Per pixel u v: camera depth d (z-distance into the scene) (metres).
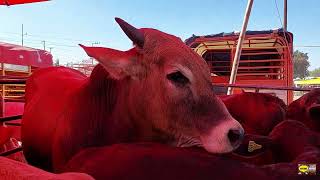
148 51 0.91
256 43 3.65
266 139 0.75
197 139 0.87
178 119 0.88
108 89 0.98
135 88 0.93
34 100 1.25
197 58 0.90
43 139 1.11
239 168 0.52
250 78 3.79
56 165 1.01
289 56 3.53
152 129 0.93
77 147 0.96
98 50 0.90
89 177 0.44
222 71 3.95
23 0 1.87
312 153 0.61
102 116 0.98
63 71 1.41
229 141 0.81
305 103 1.26
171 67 0.87
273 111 1.34
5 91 2.80
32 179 0.40
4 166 0.42
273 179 0.50
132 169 0.53
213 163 0.53
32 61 3.45
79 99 1.02
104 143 0.96
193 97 0.86
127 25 0.91
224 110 0.86
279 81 3.60
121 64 0.92
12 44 3.36
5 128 1.71
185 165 0.52
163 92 0.89
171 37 0.94
